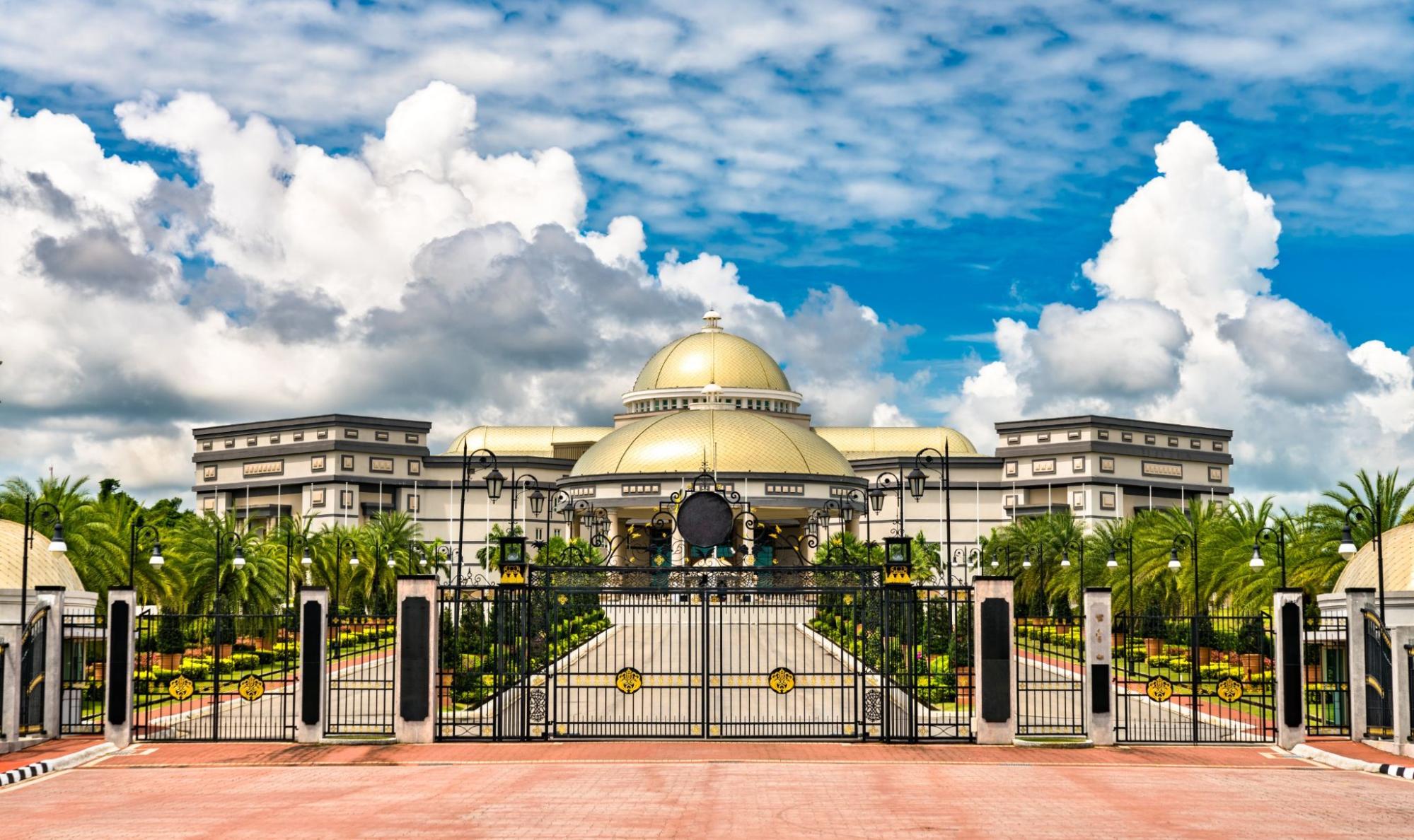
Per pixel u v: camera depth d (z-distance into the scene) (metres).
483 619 37.53
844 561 74.75
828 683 52.34
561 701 47.19
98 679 44.53
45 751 34.12
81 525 58.03
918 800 26.38
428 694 35.75
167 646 56.41
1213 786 28.69
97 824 23.91
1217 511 78.56
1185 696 49.72
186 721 41.88
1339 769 32.03
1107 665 35.69
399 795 27.19
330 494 170.12
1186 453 177.12
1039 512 171.12
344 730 37.91
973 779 29.48
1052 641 61.16
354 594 94.50
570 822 23.83
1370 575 48.84
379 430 174.75
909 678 36.16
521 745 35.34
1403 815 24.81
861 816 24.36
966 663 51.47
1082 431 170.62
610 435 158.88
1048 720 42.41
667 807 25.50
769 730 38.88
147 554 60.09
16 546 46.09
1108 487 169.88
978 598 35.94
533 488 58.91
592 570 36.84
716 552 50.91
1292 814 24.81
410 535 122.69
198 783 29.38
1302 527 60.88
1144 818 24.19
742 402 180.62
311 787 28.64
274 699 49.09
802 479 141.88
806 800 26.28
